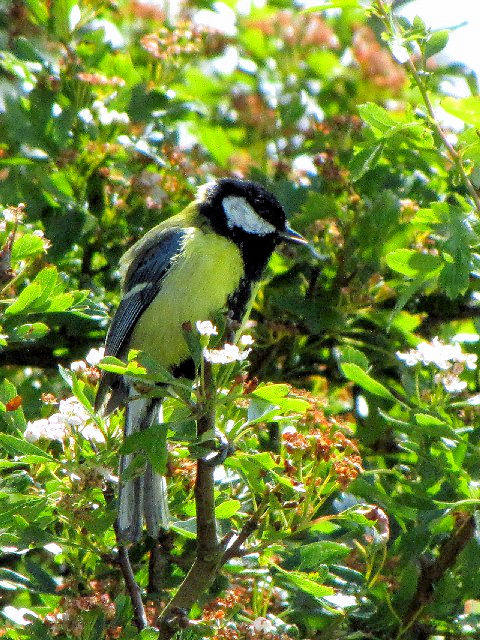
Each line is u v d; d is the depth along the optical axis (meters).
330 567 7.13
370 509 6.50
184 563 7.60
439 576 7.61
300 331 9.51
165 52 10.42
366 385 7.32
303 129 10.98
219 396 5.99
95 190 9.97
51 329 9.55
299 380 9.91
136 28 11.38
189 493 7.21
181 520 7.46
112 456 6.68
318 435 6.32
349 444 6.51
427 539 7.38
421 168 10.09
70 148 9.88
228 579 7.19
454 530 7.82
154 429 5.83
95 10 10.31
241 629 6.46
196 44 10.69
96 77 9.88
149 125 10.19
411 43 7.28
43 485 6.86
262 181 10.38
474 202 7.41
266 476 6.54
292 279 9.95
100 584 6.92
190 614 7.05
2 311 7.67
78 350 9.60
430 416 6.90
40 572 7.11
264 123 11.20
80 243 9.66
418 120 7.39
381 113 7.02
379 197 9.48
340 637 7.22
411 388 8.11
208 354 5.89
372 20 10.83
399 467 8.27
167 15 11.30
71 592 6.93
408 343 9.60
